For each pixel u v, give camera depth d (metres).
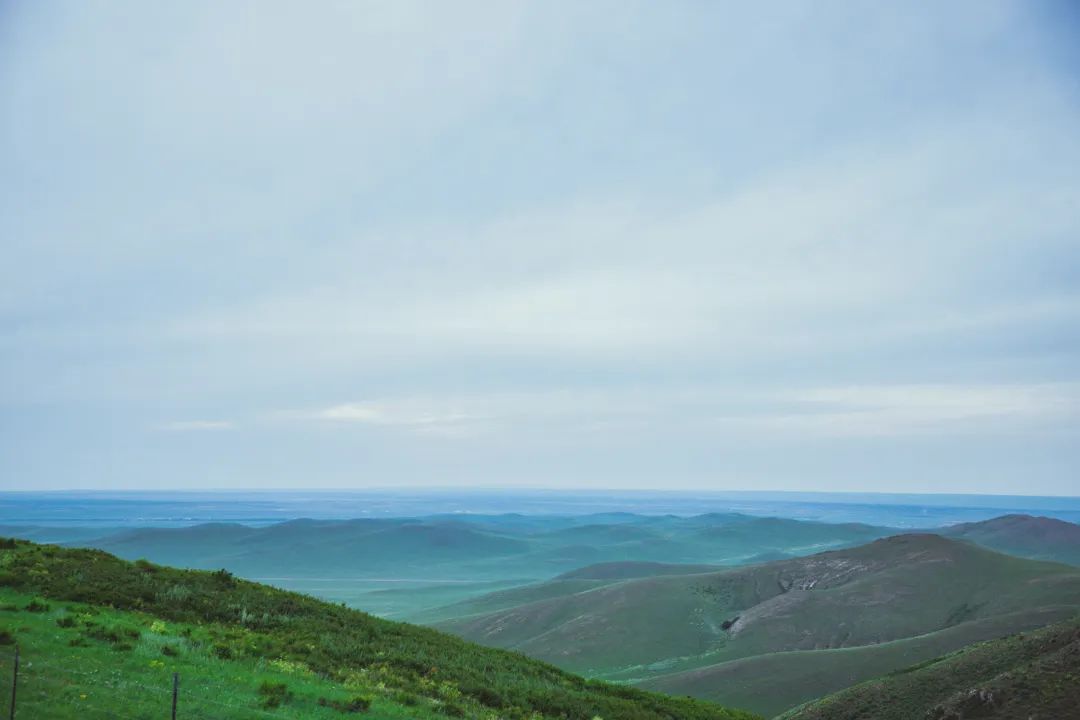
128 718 18.75
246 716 20.67
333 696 24.39
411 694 27.62
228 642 28.27
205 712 20.28
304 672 26.86
